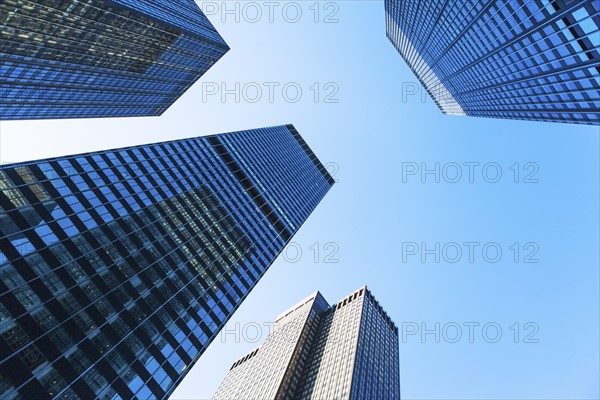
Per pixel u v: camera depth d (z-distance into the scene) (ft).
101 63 311.47
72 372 110.42
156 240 182.80
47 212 137.80
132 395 125.18
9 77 267.18
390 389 437.99
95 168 180.24
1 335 99.50
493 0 215.92
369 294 567.59
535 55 211.82
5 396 93.04
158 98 427.74
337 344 456.04
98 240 150.30
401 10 447.83
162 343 148.66
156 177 220.02
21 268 115.34
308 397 400.88
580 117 227.40
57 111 347.77
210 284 199.41
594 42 156.56
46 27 244.22
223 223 250.98
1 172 132.98
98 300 133.39
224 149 339.36
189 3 412.77
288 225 359.87
